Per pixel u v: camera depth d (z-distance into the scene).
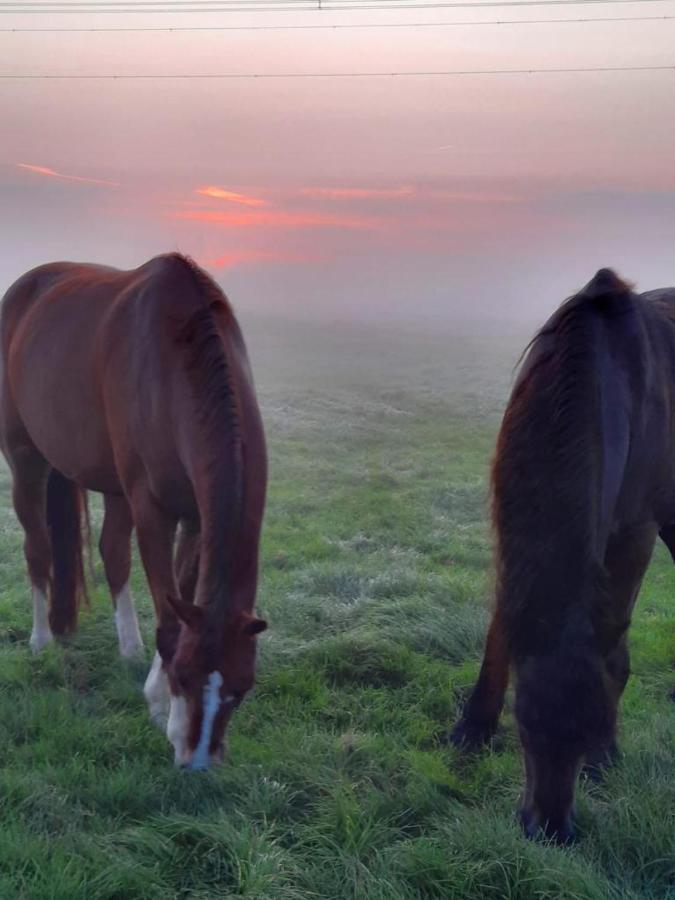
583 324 2.59
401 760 3.02
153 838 2.47
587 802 2.69
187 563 3.36
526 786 2.50
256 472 2.90
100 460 3.69
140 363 3.27
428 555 5.77
